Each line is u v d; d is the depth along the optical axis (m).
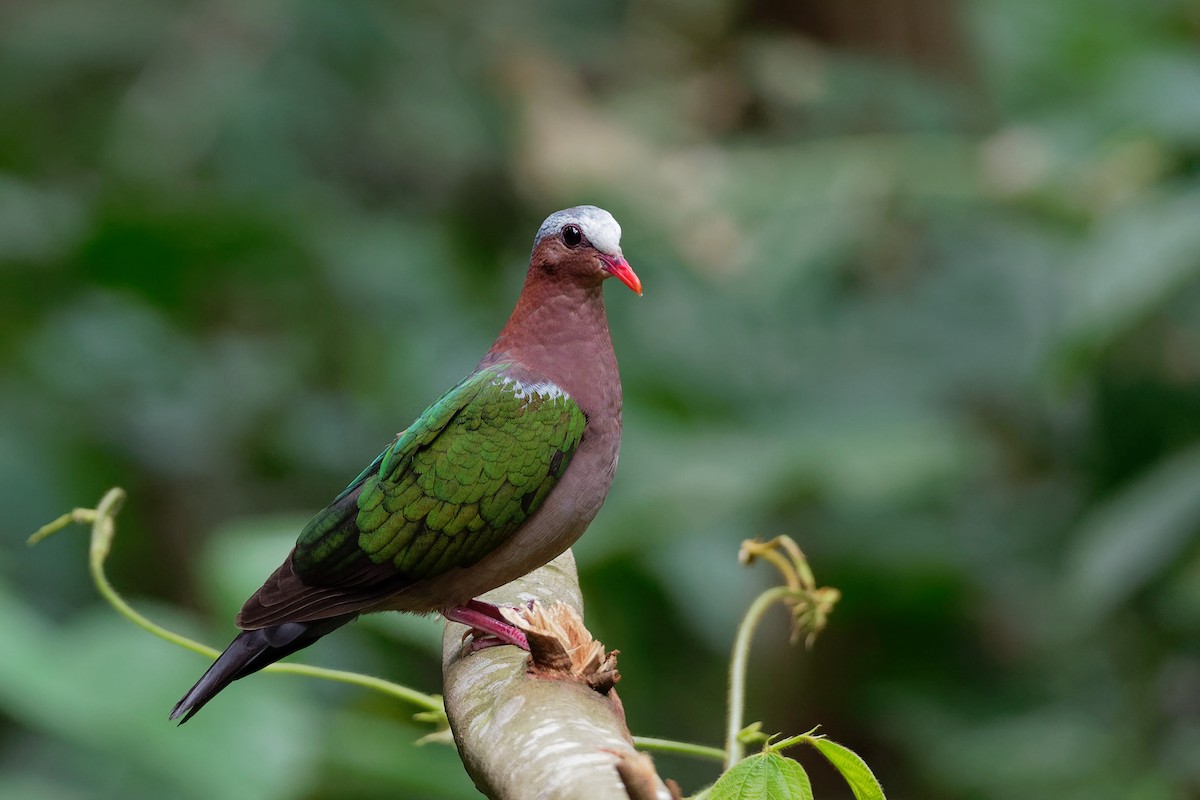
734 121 15.22
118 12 17.47
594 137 14.73
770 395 12.94
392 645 12.10
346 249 14.48
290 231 13.73
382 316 14.40
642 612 11.98
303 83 15.84
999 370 12.87
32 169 16.92
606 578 11.58
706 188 13.75
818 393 12.91
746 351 13.16
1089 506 11.71
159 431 13.95
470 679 5.36
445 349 14.24
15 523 13.31
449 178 16.23
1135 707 12.05
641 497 11.27
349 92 15.98
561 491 6.66
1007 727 12.32
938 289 13.20
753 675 13.27
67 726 7.43
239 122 15.65
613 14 16.83
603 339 6.92
